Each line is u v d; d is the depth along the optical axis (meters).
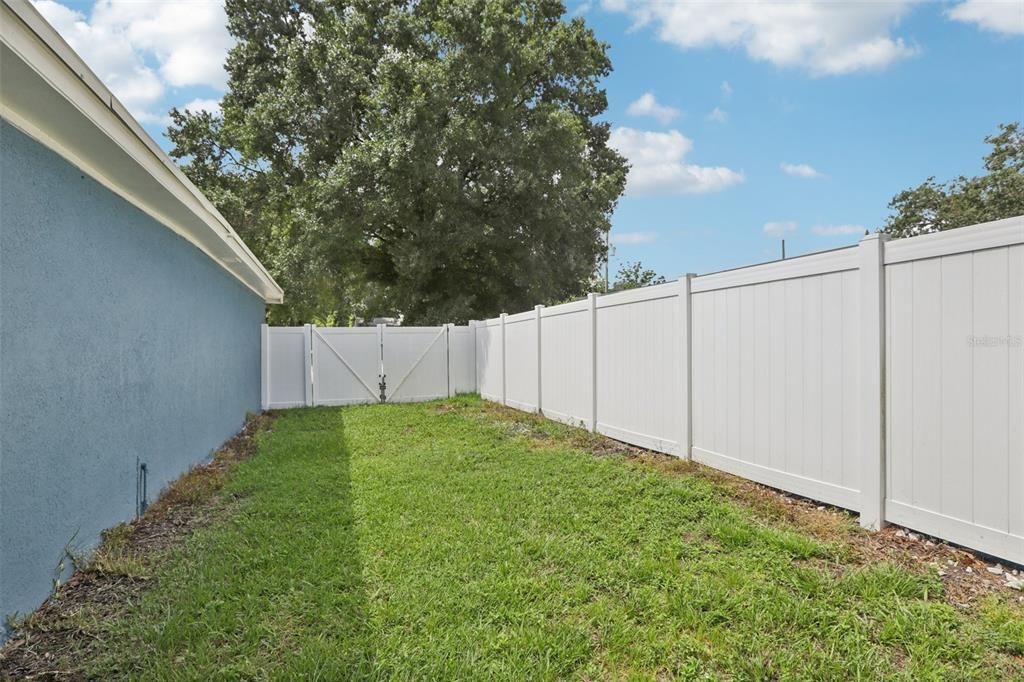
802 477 4.20
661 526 3.79
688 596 2.72
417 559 3.29
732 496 4.40
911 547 3.24
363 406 11.67
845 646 2.27
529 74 17.06
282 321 22.50
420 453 6.47
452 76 15.20
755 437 4.69
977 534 2.97
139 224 4.48
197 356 6.26
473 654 2.29
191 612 2.70
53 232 3.08
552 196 16.56
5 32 2.11
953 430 3.10
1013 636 2.26
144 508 4.47
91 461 3.54
